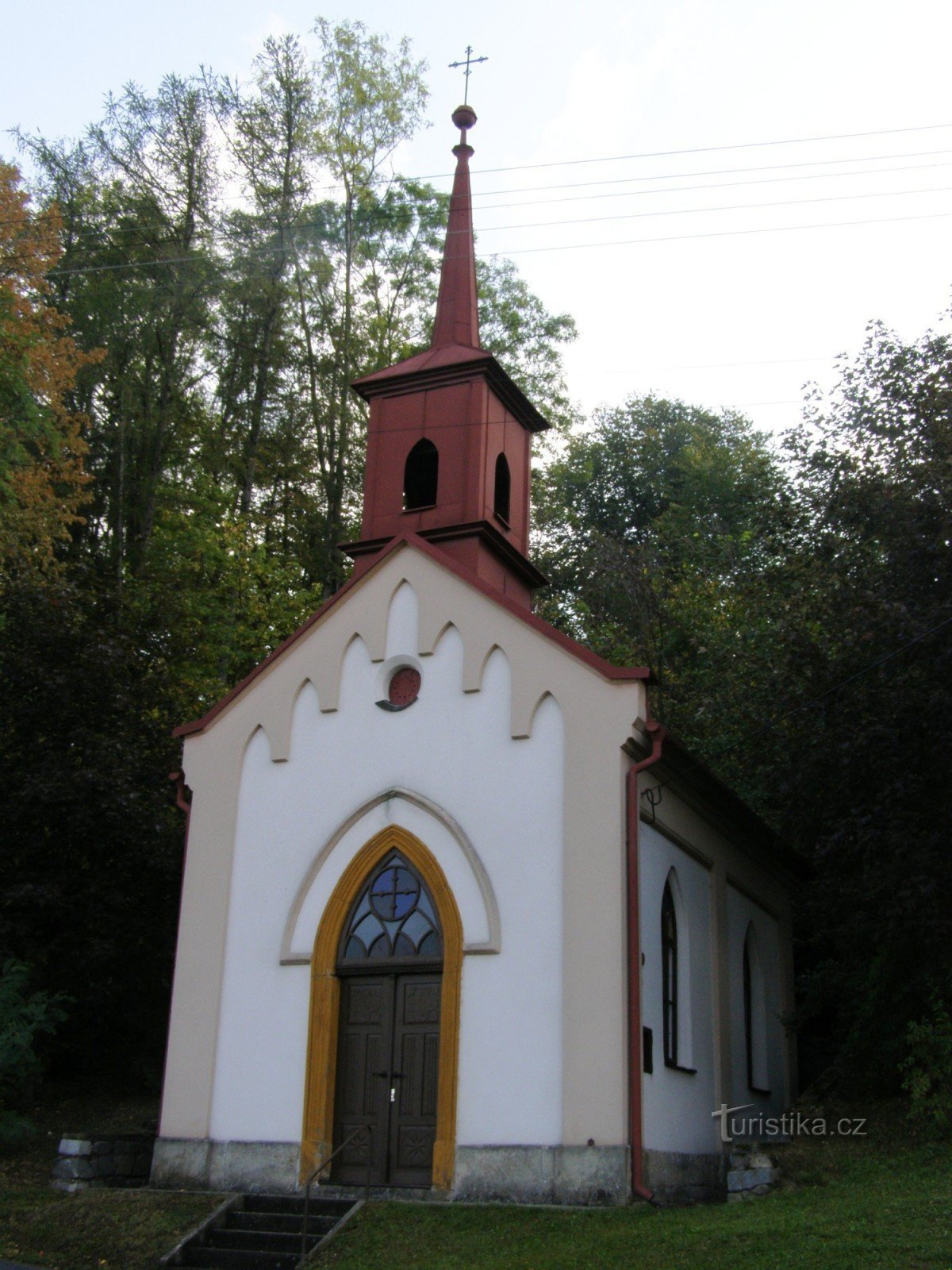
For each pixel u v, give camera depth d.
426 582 17.25
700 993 17.48
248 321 34.19
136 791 21.53
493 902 15.35
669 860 16.97
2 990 18.30
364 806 16.55
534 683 16.03
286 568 32.00
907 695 18.42
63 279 33.03
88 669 22.75
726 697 25.77
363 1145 15.30
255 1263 13.12
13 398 24.67
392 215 35.12
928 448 20.59
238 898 17.08
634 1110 13.95
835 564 21.27
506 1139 14.30
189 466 34.72
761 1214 12.65
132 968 22.11
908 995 19.00
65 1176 15.98
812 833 20.89
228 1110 16.03
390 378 20.77
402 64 36.16
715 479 46.19
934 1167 14.16
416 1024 15.55
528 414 21.83
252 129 34.28
